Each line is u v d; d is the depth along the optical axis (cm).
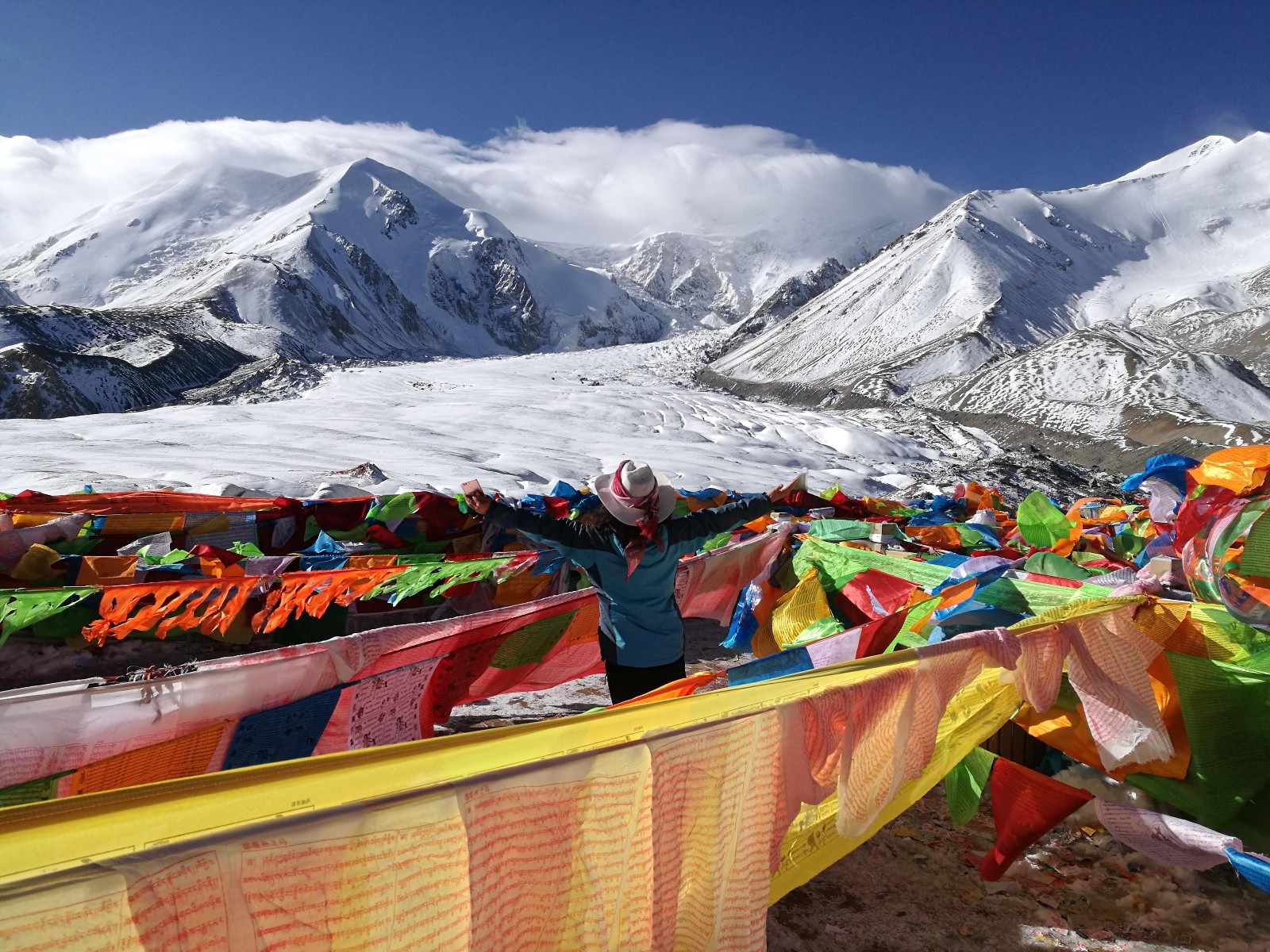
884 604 546
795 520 985
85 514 629
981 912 305
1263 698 342
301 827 142
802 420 7075
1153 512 437
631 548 339
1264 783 335
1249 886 325
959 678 296
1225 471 377
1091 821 367
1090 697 334
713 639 694
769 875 229
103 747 265
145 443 3541
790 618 538
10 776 246
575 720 196
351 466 3030
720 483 3450
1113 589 417
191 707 283
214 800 146
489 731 182
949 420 7725
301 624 587
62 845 132
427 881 156
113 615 429
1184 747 345
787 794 231
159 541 699
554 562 614
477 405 7106
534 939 176
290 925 141
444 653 380
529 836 172
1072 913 306
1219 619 359
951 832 363
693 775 204
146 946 126
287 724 309
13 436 3547
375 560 593
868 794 260
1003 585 445
